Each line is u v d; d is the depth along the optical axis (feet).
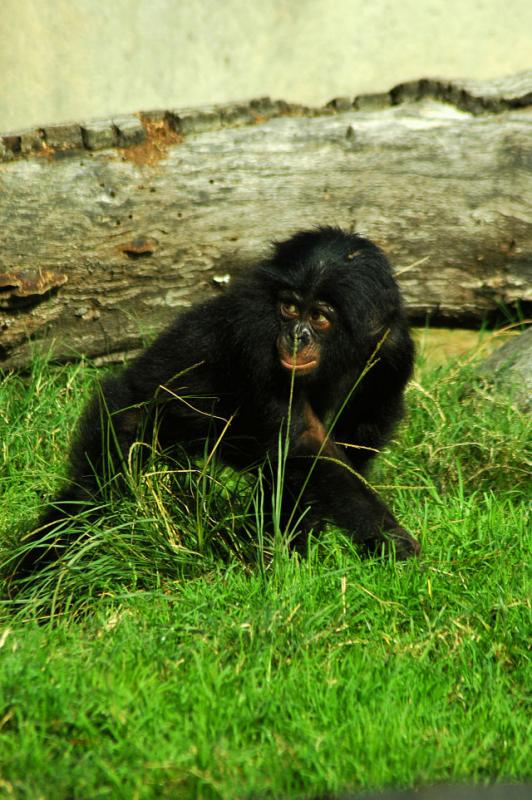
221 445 40.22
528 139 59.06
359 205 57.31
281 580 33.91
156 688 27.55
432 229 58.29
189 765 24.56
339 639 31.17
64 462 42.98
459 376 51.31
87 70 86.28
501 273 59.52
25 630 30.55
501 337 60.23
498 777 25.52
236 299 38.58
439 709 28.17
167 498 37.83
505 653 31.09
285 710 27.20
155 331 54.39
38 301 52.03
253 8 89.86
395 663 29.63
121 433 39.42
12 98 84.38
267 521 39.06
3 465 44.09
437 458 44.29
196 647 30.12
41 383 50.26
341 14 92.12
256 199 55.67
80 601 34.27
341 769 25.03
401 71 94.58
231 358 38.40
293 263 38.34
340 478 37.65
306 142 56.90
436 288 59.47
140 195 53.62
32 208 52.13
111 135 53.57
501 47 95.45
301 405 38.86
